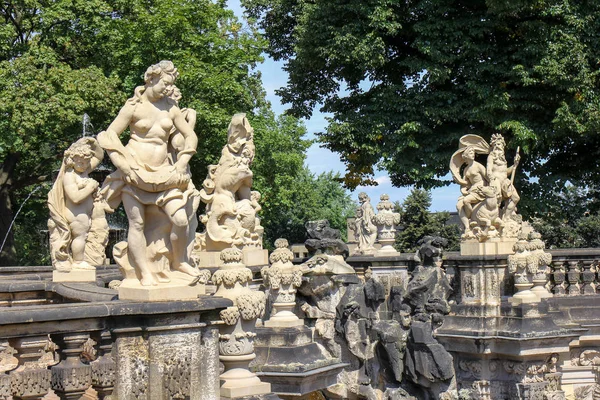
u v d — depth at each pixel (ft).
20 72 92.99
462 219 56.24
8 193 104.99
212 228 45.98
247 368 27.71
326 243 46.78
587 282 58.80
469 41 85.40
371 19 87.35
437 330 54.49
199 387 23.70
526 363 51.49
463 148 56.65
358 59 88.07
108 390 22.07
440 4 86.48
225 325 27.07
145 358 22.76
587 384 55.21
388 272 57.47
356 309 47.16
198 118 98.07
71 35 102.58
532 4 82.48
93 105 94.73
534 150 90.38
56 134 96.32
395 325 49.16
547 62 82.07
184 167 24.04
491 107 83.25
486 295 54.08
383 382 48.73
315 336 46.06
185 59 98.94
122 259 24.13
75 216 38.24
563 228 144.97
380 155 88.48
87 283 36.09
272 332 34.96
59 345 21.52
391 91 88.07
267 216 123.34
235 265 27.89
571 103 83.10
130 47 99.60
